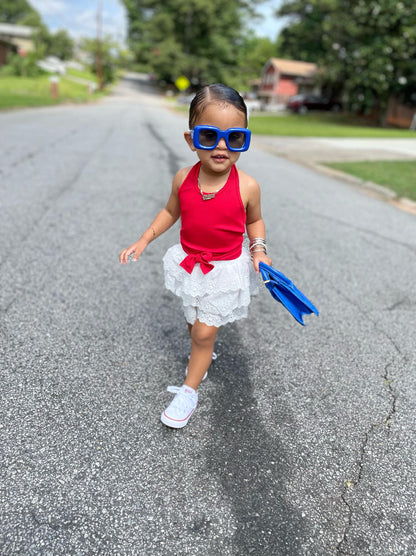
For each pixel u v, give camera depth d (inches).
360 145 567.2
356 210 235.1
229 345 103.3
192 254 72.7
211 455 71.6
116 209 197.6
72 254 145.9
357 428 79.9
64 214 184.7
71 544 56.1
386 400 87.9
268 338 107.3
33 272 130.6
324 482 68.1
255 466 70.1
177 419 74.9
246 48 2317.9
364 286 139.6
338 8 1071.6
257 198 72.0
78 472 66.4
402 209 244.7
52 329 103.0
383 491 67.3
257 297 129.0
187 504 62.8
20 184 225.9
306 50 1435.8
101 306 115.2
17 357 91.6
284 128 807.1
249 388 88.7
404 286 141.1
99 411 79.0
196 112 62.8
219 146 62.2
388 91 1079.0
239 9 2212.1
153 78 2758.4
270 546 57.8
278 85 1892.2
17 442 70.7
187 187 69.1
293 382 91.4
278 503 64.1
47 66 1797.5
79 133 452.8
